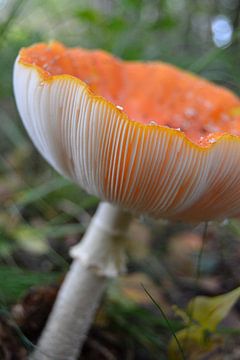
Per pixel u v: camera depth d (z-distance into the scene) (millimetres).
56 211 470
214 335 301
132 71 343
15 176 490
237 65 561
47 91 238
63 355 319
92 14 543
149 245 463
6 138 548
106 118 228
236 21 604
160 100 339
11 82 520
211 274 451
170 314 384
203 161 230
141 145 231
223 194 252
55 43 304
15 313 337
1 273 345
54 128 248
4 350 324
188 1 677
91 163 248
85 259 306
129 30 550
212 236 507
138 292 391
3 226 412
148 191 252
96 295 315
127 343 353
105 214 306
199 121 330
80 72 311
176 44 659
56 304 321
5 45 516
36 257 421
